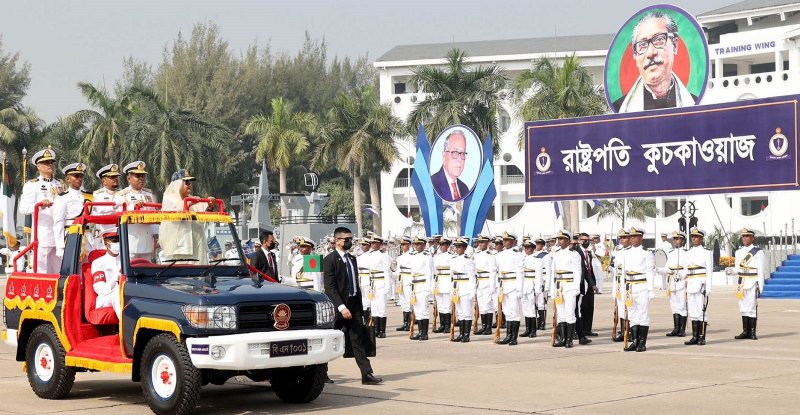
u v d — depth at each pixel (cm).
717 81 6162
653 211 6291
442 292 2217
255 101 9375
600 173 2995
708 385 1293
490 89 4825
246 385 1357
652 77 3005
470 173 2797
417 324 2275
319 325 1115
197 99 8856
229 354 1030
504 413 1093
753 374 1405
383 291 2127
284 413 1117
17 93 9200
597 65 7344
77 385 1369
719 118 2756
